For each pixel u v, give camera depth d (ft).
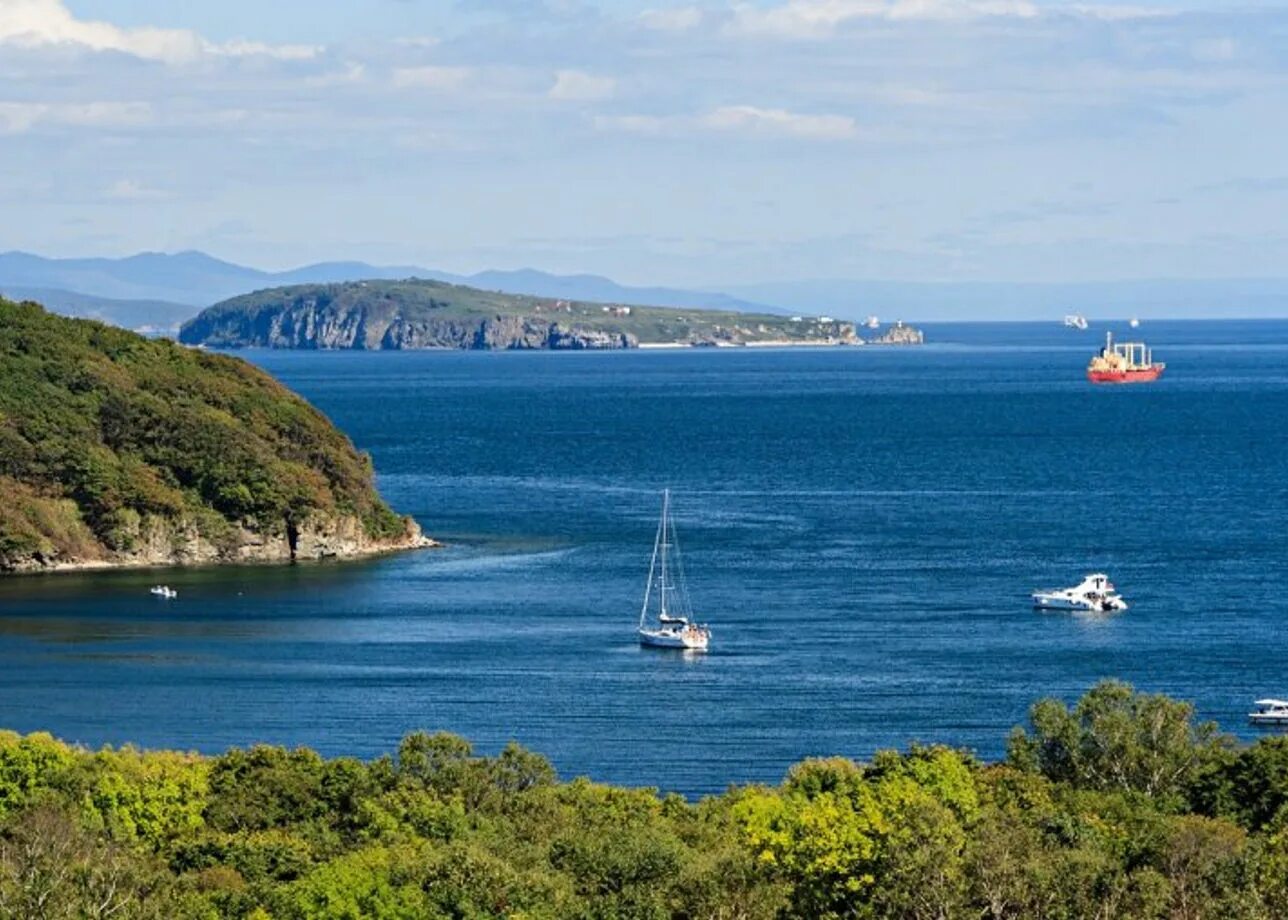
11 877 637.30
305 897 643.45
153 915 619.26
